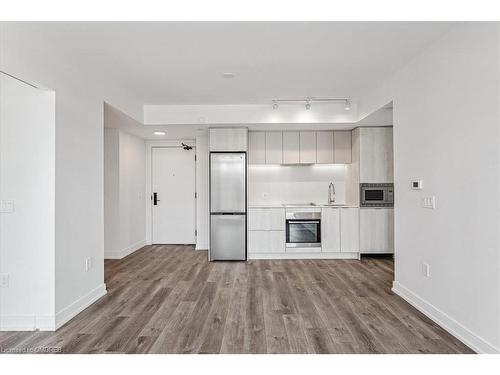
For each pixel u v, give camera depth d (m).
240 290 4.02
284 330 2.87
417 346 2.56
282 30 2.82
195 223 7.19
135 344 2.62
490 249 2.31
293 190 6.47
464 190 2.59
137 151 6.71
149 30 2.79
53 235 2.90
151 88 4.44
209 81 4.16
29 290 2.91
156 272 4.89
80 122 3.39
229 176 5.64
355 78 4.07
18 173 2.92
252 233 5.79
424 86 3.20
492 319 2.30
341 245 5.80
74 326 2.97
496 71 2.24
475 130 2.46
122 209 5.93
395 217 3.84
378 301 3.60
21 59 2.55
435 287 3.02
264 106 5.35
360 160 5.74
